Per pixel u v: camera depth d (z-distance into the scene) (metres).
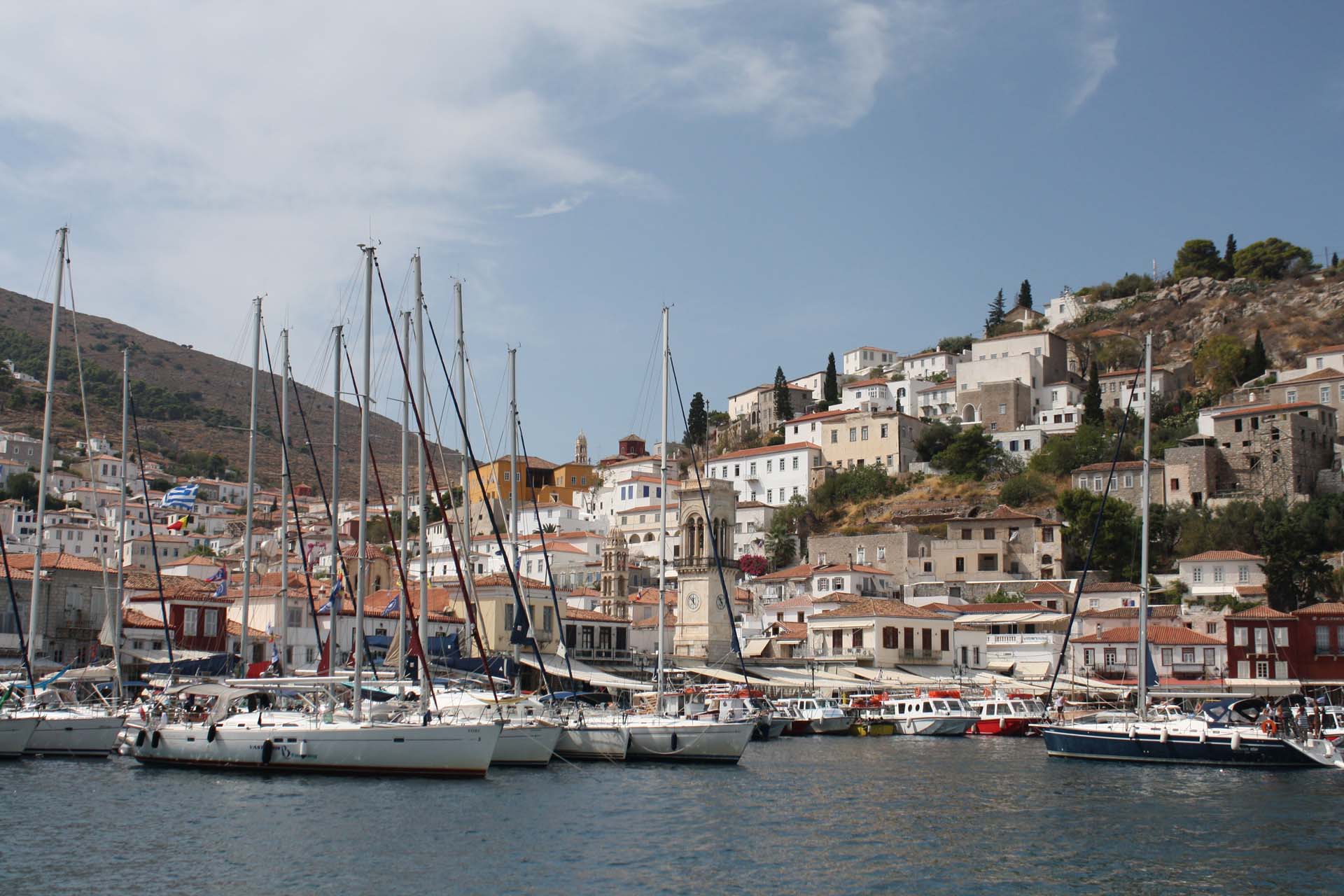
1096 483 181.38
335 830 49.28
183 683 73.06
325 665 79.69
